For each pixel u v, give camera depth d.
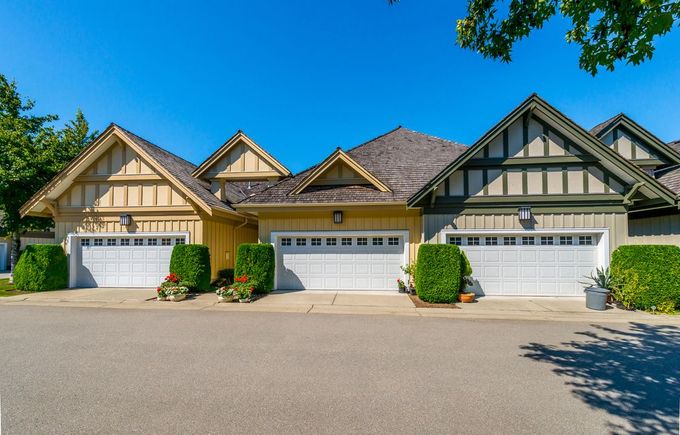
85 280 12.78
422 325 7.24
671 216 10.53
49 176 13.78
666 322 7.61
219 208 12.18
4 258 23.30
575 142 10.26
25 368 4.76
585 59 4.28
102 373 4.59
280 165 12.80
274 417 3.49
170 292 10.00
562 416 3.57
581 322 7.59
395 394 4.02
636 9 3.64
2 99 14.10
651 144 11.63
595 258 10.36
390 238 11.48
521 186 10.51
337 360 5.12
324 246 11.69
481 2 4.87
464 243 10.78
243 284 10.13
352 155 13.72
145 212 12.63
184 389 4.12
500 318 7.91
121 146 12.83
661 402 3.89
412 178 11.96
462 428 3.32
